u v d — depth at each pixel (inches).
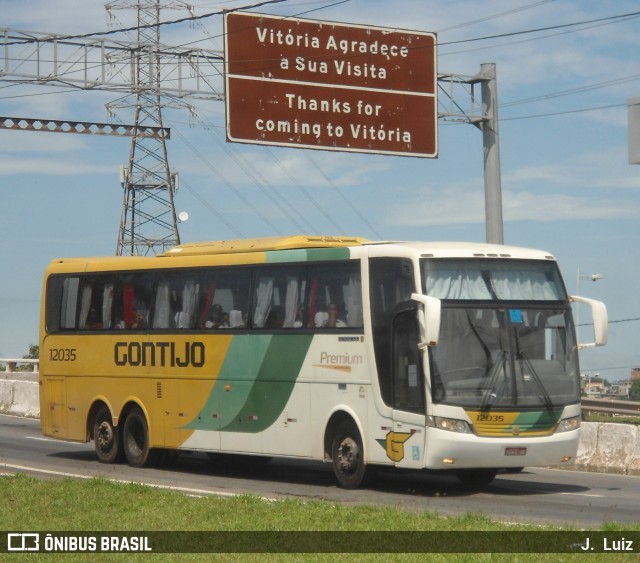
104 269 999.6
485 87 1262.3
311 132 1184.2
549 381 760.3
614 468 950.4
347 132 1197.7
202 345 904.9
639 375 2930.6
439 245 778.2
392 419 762.8
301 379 829.2
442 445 732.7
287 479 880.3
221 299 896.9
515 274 775.1
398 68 1222.9
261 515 600.7
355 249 802.8
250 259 879.7
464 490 801.6
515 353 756.0
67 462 997.2
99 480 746.2
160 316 943.0
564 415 760.3
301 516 593.9
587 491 799.1
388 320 770.8
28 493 695.7
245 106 1160.2
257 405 860.0
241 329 876.6
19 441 1190.9
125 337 971.3
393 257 773.9
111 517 602.2
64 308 1032.8
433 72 1237.1
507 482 858.8
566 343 775.7
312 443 819.4
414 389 749.9
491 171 1262.3
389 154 1215.6
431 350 741.3
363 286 789.2
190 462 1022.4
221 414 887.1
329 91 1192.8
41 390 1053.8
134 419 963.3
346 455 800.9
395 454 759.7
